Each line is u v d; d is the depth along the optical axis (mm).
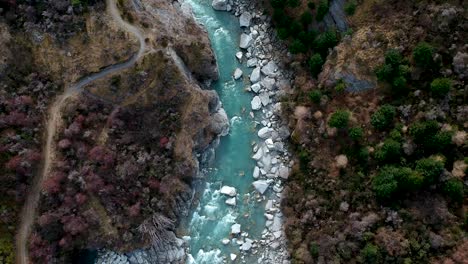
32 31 69062
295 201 71250
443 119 62438
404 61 65062
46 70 69375
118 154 69438
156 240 70312
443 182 61219
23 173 66688
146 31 69438
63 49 69250
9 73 68000
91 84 68500
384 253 63344
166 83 70062
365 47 67625
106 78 68438
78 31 69125
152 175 70625
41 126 68500
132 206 69375
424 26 64375
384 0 67375
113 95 69000
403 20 65812
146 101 69750
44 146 68625
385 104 66312
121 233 69500
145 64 68625
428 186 62375
